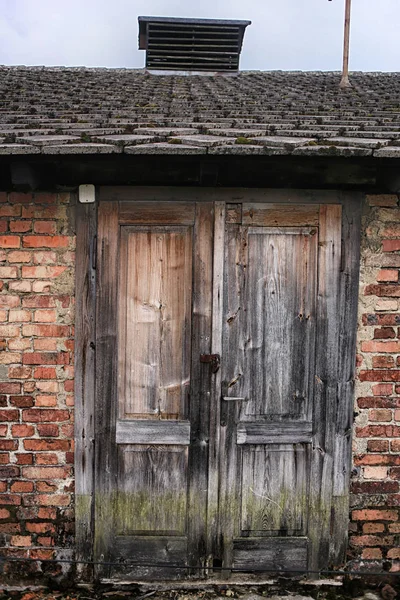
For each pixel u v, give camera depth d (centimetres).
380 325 327
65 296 321
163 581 329
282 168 302
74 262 320
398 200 321
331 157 277
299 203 322
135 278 323
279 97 461
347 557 335
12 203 317
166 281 323
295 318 326
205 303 323
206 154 268
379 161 282
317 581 330
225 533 330
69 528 329
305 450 332
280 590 324
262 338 326
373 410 329
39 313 321
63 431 326
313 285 326
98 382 323
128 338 325
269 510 332
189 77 634
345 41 558
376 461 331
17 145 270
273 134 301
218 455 328
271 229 322
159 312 324
